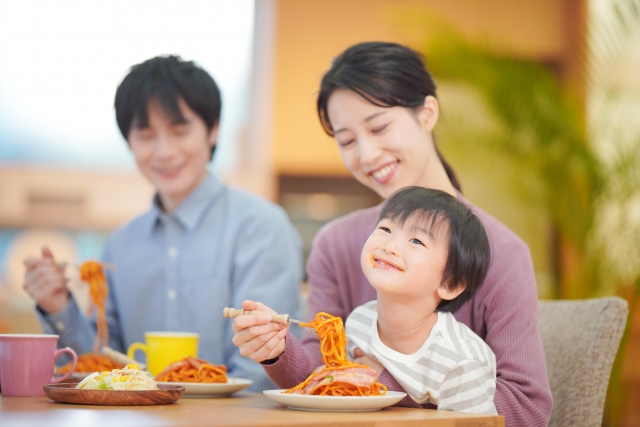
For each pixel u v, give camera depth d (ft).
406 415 3.37
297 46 14.51
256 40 15.05
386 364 4.13
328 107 5.00
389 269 3.98
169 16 14.82
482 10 14.40
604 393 4.69
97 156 15.30
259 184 14.71
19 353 4.09
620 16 11.07
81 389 3.59
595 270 10.62
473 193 13.51
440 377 3.93
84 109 15.08
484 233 4.28
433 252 4.00
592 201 10.62
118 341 6.77
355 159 4.99
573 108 10.82
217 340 6.34
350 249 5.27
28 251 15.10
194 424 2.83
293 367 4.25
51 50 14.66
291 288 6.46
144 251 6.69
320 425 2.98
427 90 4.95
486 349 4.11
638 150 10.65
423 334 4.14
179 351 5.16
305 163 14.44
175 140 6.28
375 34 14.57
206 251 6.51
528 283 4.53
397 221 4.08
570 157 10.68
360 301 5.20
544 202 11.05
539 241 13.46
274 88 14.43
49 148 15.12
